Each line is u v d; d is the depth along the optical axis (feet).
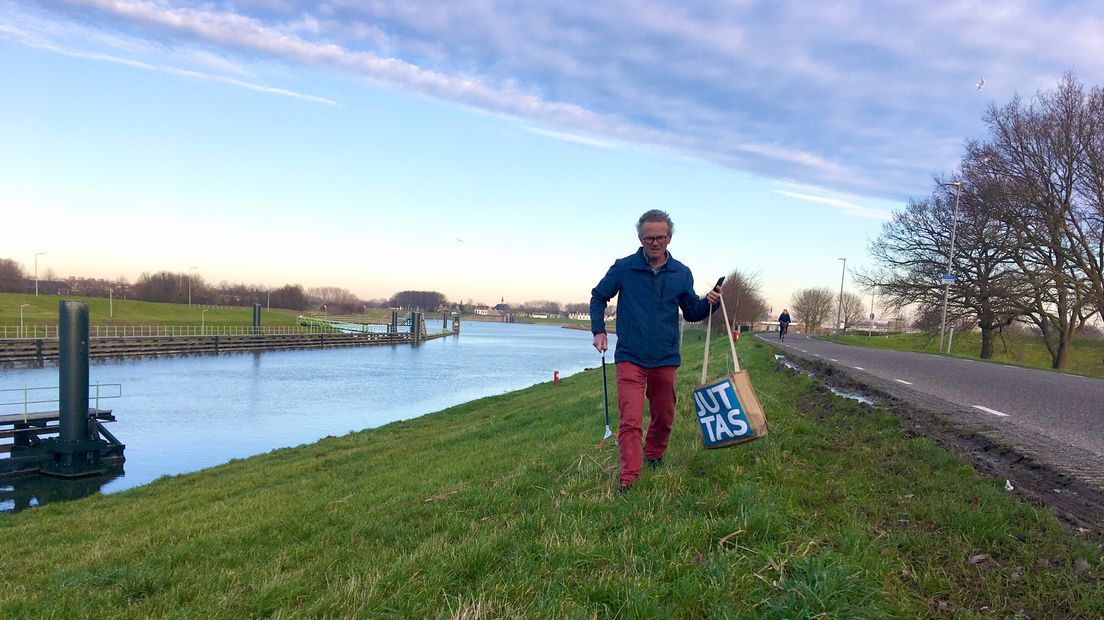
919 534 11.20
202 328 293.23
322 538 16.28
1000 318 110.73
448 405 109.40
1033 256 101.71
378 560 13.38
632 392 14.76
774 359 49.90
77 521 33.27
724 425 14.66
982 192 103.60
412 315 345.31
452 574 11.62
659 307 14.67
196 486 43.52
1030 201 96.53
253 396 118.42
